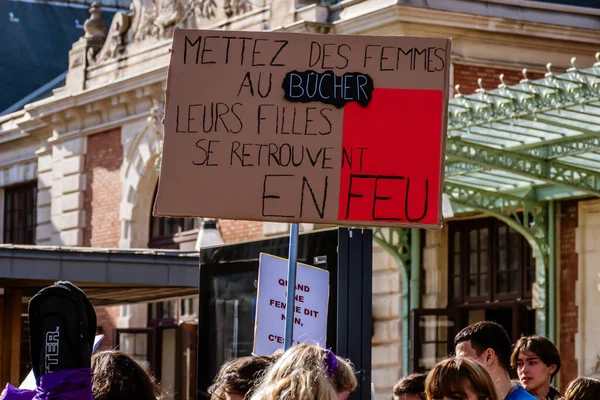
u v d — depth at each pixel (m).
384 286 24.83
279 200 8.83
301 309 9.95
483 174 22.23
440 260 24.17
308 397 5.92
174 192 8.87
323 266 10.11
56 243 34.59
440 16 24.31
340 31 25.62
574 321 21.91
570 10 25.73
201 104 8.95
